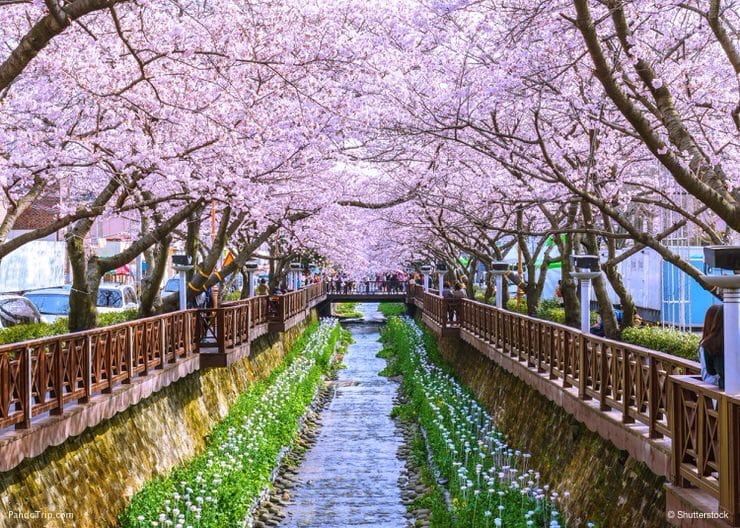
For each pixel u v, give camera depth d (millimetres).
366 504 14086
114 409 10469
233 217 20438
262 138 13203
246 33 11742
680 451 6637
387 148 16906
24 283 27234
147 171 12219
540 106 11742
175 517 10164
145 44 11352
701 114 11453
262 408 18859
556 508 11188
